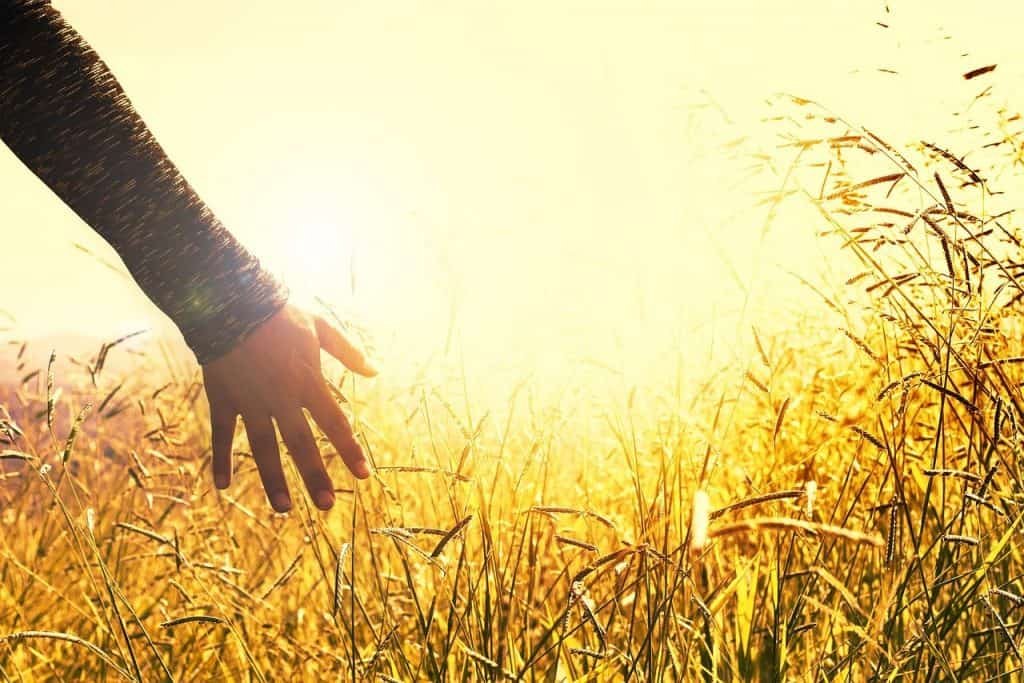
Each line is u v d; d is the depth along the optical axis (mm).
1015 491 1742
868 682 1604
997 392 1682
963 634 1781
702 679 1695
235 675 1982
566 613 1506
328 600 2195
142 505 2492
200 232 1521
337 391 1676
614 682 1683
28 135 1501
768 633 1758
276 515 2502
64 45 1508
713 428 1852
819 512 1918
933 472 1592
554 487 1998
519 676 1583
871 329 1919
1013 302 1786
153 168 1517
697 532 1172
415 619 1991
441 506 1979
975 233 1701
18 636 1528
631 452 1977
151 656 2016
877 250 1768
